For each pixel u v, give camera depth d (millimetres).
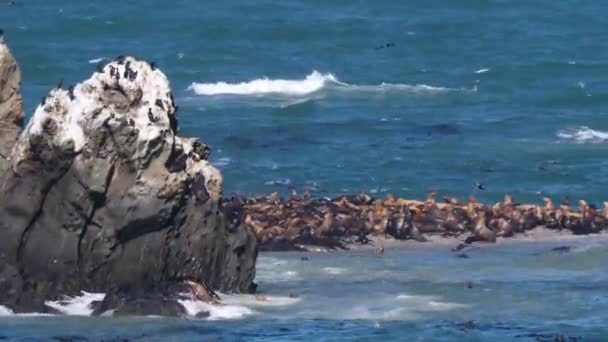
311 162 165375
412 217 129750
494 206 134125
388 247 123188
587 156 172750
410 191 150500
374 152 171875
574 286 107562
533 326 95562
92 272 96938
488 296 103875
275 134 184125
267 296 102375
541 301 102562
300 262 115312
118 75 97688
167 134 96938
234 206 125375
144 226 96938
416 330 93812
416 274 111438
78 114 96188
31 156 96062
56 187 96375
